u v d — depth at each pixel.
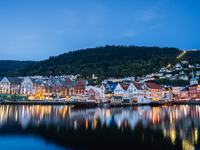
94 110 68.00
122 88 112.75
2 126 34.34
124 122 39.03
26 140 25.67
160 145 23.50
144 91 108.44
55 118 44.56
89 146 23.20
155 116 48.66
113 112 59.66
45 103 102.56
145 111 63.12
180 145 23.45
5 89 128.75
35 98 134.25
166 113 56.28
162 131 30.66
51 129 32.03
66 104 104.50
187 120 41.69
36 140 25.64
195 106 93.69
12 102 98.94
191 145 23.44
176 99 141.75
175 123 37.81
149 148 22.41
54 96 132.88
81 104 83.00
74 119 43.12
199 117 46.78
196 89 138.12
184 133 29.20
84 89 144.38
